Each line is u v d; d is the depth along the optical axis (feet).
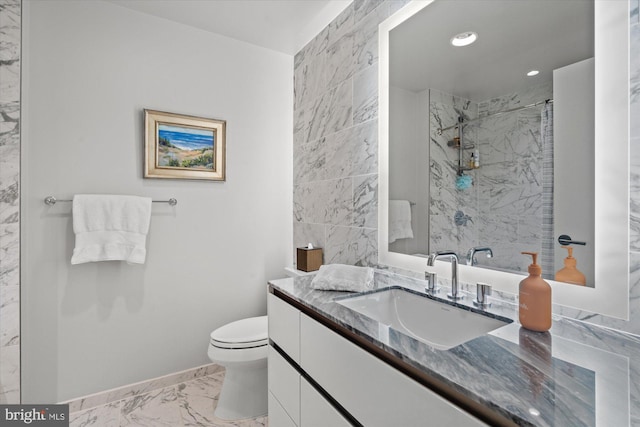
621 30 2.83
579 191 3.13
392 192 5.27
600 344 2.63
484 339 2.73
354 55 6.02
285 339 4.30
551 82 3.37
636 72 2.75
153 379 6.68
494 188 3.91
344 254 6.30
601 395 1.92
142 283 6.59
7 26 5.09
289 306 4.20
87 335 6.07
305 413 3.83
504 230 3.79
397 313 4.33
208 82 7.29
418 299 4.11
